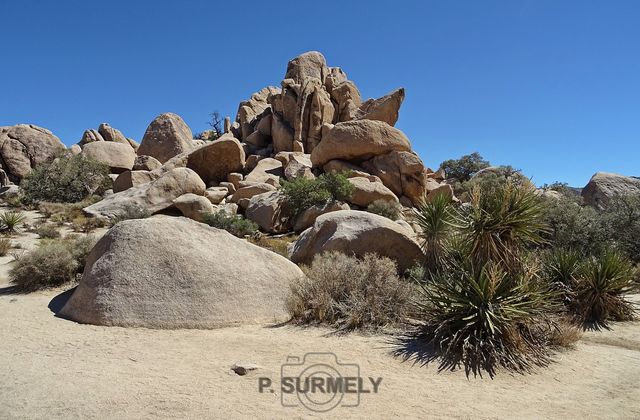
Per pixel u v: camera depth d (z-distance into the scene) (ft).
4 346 19.13
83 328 22.66
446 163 174.81
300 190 73.05
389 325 23.99
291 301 25.66
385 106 118.52
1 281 35.40
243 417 13.24
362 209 78.33
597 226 50.57
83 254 35.47
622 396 16.60
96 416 12.94
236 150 101.96
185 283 25.36
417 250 40.86
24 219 71.26
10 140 117.50
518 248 25.12
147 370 16.83
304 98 123.54
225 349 19.75
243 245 30.55
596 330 27.07
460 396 15.81
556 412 14.88
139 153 125.29
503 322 20.31
